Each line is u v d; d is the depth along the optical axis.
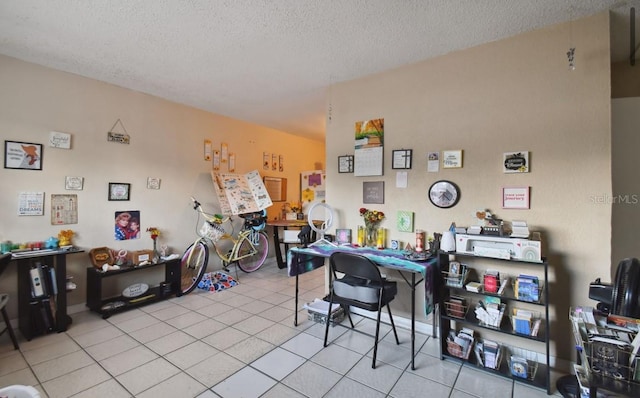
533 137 2.10
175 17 1.99
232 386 1.80
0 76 2.49
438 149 2.50
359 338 2.44
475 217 2.32
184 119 3.88
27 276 2.42
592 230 1.91
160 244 3.59
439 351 2.23
